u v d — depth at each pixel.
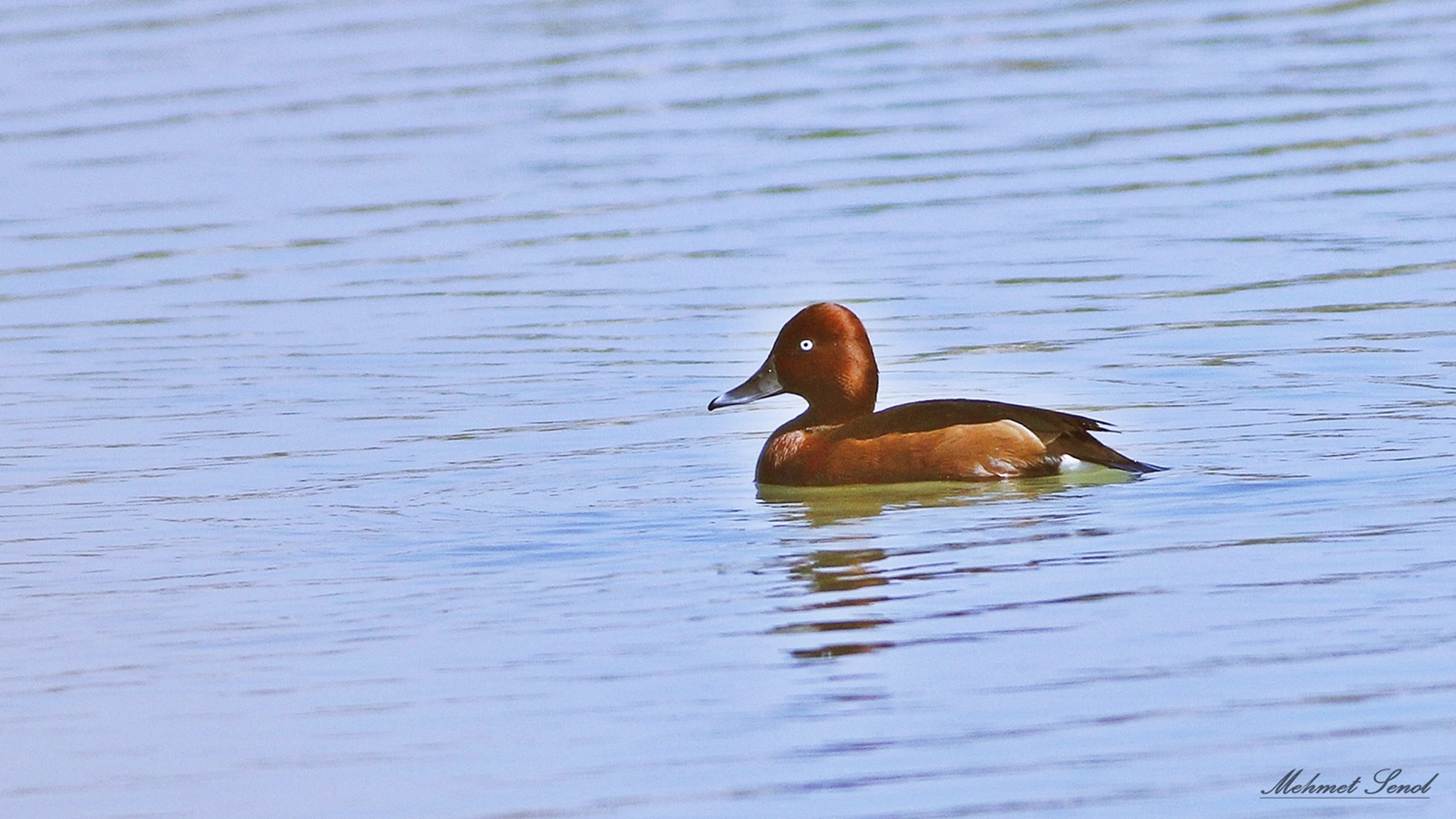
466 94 28.89
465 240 22.05
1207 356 16.78
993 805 8.70
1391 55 28.91
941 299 19.16
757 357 17.47
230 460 14.89
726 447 14.89
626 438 15.19
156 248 22.30
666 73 29.64
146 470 14.67
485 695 10.08
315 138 26.89
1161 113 26.30
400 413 16.09
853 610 11.06
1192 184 22.98
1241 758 9.03
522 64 30.55
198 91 29.47
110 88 29.91
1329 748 9.09
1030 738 9.32
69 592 11.95
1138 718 9.48
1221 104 26.56
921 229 21.66
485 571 12.06
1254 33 30.89
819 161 24.75
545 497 13.60
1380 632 10.38
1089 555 11.84
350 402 16.47
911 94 27.86
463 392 16.69
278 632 11.13
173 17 34.81
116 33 33.66
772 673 10.20
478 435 15.36
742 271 20.38
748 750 9.32
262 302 19.98
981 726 9.48
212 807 8.97
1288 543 11.88
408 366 17.53
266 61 31.23
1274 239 20.59
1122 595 11.10
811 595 11.33
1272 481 13.20
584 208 23.17
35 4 36.56
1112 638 10.48
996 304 18.88
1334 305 18.14
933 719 9.57
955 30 31.88
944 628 10.73
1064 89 27.78
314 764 9.38
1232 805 8.62
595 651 10.62
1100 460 13.36
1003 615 10.88
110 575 12.26
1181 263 19.92
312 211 23.55
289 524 13.19
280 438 15.48
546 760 9.30
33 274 21.48
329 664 10.62
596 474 14.18
